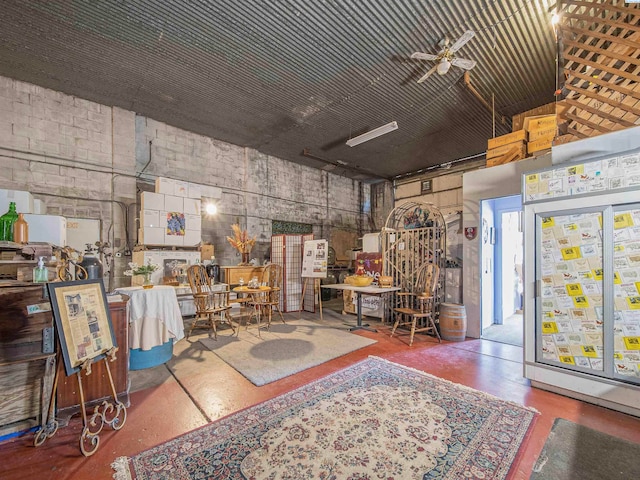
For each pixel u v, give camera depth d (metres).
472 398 2.52
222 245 6.74
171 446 1.91
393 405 2.39
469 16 3.41
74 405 2.22
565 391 2.59
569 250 2.64
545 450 1.86
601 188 2.49
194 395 2.59
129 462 1.76
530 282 2.84
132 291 3.23
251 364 3.28
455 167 8.58
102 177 5.11
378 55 4.00
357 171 9.21
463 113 5.59
